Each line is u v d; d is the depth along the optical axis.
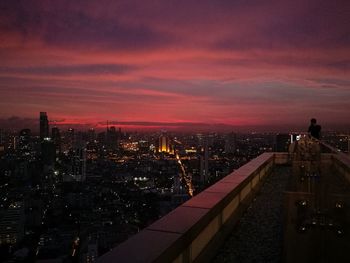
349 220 3.66
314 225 3.68
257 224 6.09
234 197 5.93
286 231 3.83
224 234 5.14
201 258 4.01
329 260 3.60
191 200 4.80
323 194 4.00
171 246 2.86
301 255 3.68
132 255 2.59
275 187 9.81
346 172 6.95
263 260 4.52
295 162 6.77
